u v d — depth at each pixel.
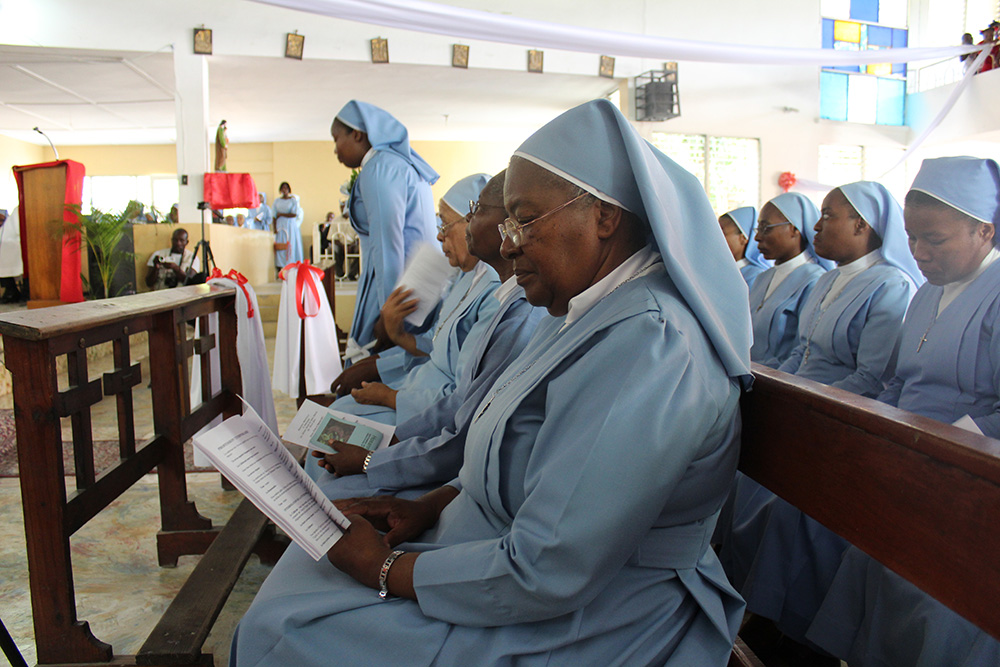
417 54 9.27
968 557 0.70
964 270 1.77
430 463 1.52
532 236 1.04
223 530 1.95
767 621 1.88
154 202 16.39
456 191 2.18
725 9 10.20
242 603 1.96
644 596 0.99
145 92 10.77
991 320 1.69
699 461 0.97
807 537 1.73
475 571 0.92
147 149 16.08
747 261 4.18
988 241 1.74
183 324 2.28
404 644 0.94
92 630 1.79
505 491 1.07
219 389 2.69
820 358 2.50
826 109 10.98
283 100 11.43
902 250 2.39
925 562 0.76
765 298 3.23
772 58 6.80
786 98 10.73
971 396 1.73
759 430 1.12
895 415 0.83
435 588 0.95
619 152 1.01
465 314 2.00
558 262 1.05
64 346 1.53
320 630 0.96
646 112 9.97
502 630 0.94
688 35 10.11
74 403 1.55
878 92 11.15
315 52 8.92
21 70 9.42
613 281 1.05
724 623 1.00
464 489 1.21
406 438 1.69
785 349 3.09
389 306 2.37
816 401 0.96
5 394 3.82
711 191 10.66
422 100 11.64
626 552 0.88
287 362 3.44
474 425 1.19
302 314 3.40
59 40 8.26
